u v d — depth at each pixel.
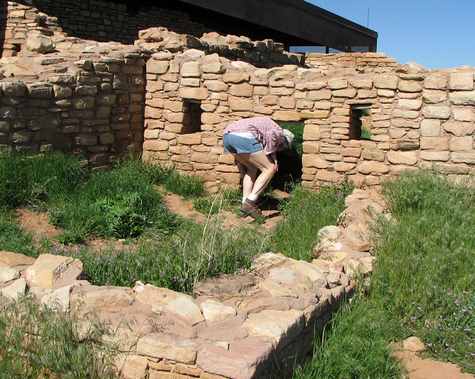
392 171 8.11
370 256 5.27
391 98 8.04
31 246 5.75
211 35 11.44
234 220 7.80
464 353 4.21
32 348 3.51
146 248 5.67
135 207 7.15
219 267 4.60
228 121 9.02
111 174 8.26
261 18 16.80
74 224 6.61
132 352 3.29
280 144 7.89
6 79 7.64
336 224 6.48
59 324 3.42
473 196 6.77
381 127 8.13
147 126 9.62
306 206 7.75
